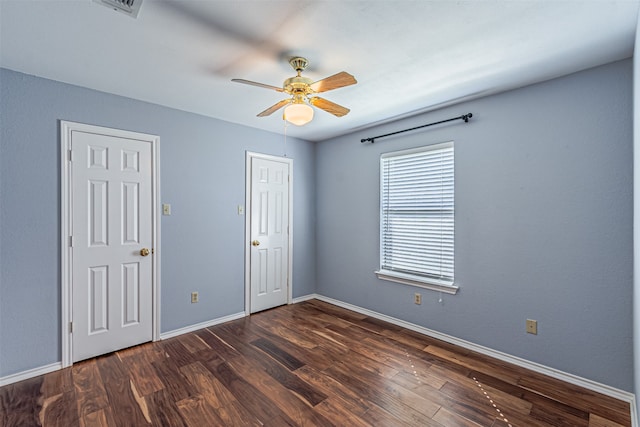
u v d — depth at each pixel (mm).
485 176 2693
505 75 2295
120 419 1849
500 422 1817
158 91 2650
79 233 2539
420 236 3219
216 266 3418
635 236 1794
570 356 2244
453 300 2920
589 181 2162
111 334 2707
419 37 1815
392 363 2521
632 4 1489
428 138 3125
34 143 2334
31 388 2168
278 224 4039
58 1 1488
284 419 1849
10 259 2252
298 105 2029
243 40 1857
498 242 2615
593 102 2146
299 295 4320
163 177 3010
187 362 2537
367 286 3736
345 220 4027
